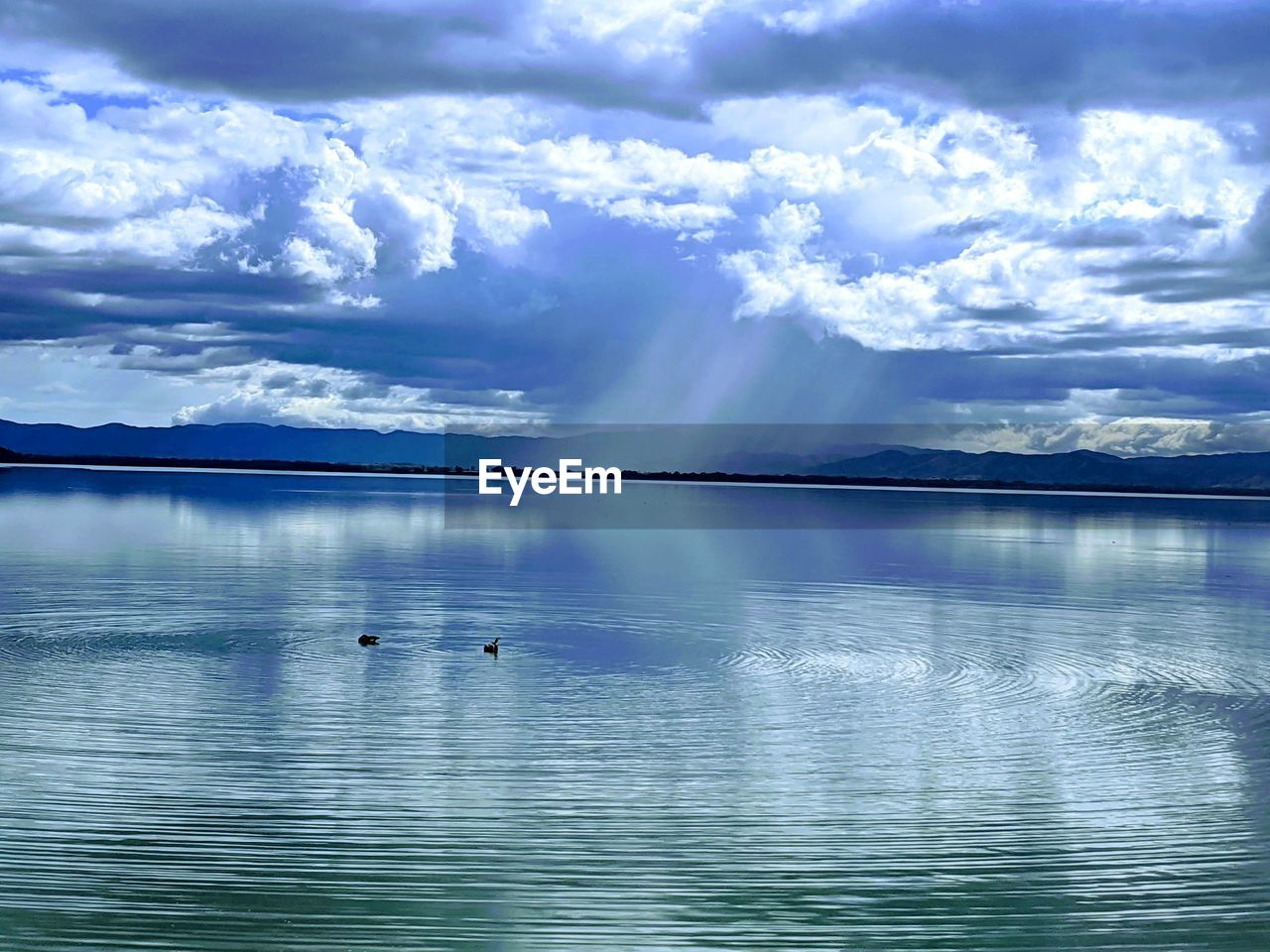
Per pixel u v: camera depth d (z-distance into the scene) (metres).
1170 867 10.30
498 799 11.86
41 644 19.98
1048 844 10.84
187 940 8.60
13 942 8.49
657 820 11.33
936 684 18.16
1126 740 14.75
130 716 14.91
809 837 10.94
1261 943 8.84
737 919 9.15
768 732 14.88
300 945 8.57
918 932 8.98
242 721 14.82
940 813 11.68
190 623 22.62
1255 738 14.91
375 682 17.42
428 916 9.09
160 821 10.97
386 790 12.06
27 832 10.59
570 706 16.14
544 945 8.66
